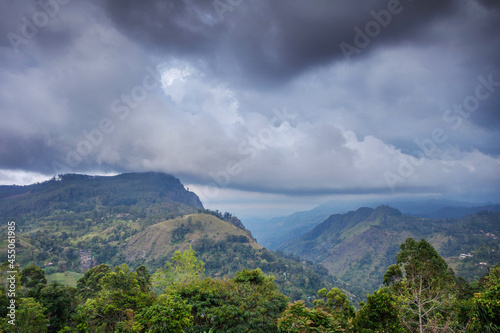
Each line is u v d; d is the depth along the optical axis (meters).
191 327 12.29
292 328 11.23
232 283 16.78
